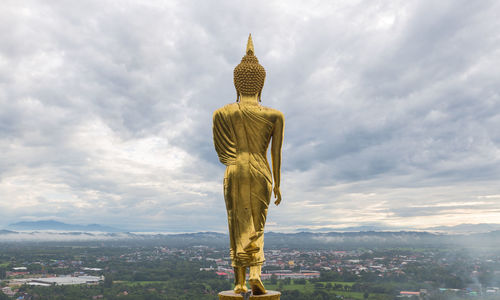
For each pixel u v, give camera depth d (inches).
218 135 452.8
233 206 439.2
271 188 447.8
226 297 415.8
